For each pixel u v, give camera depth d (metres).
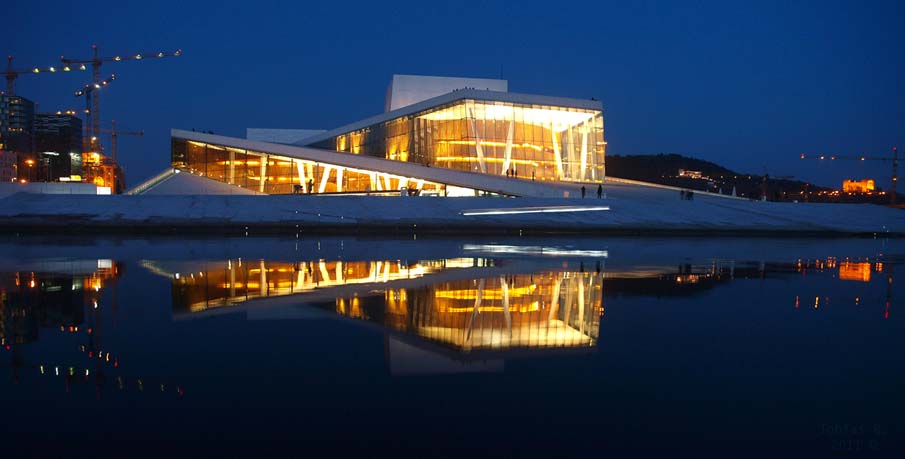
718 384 4.60
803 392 4.43
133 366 4.96
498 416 3.91
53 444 3.43
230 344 5.71
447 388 4.45
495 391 4.39
